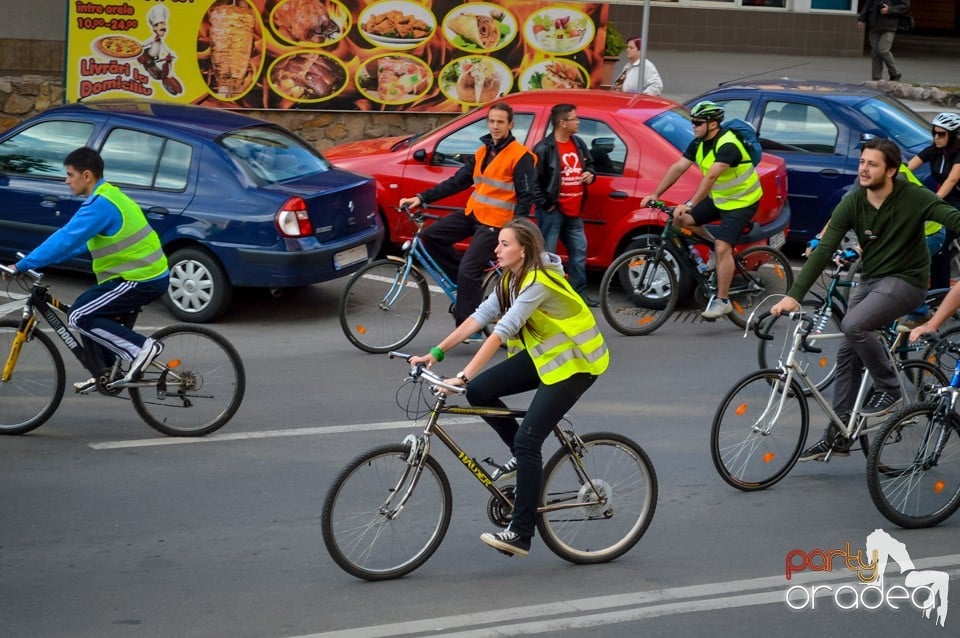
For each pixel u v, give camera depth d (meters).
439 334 12.60
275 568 7.04
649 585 6.93
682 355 12.05
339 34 19.31
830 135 16.03
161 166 12.93
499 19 19.86
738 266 12.89
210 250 12.66
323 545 7.40
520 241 6.80
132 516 7.76
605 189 13.73
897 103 16.50
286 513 7.86
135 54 18.56
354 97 19.62
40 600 6.53
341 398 10.41
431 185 14.64
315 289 14.63
